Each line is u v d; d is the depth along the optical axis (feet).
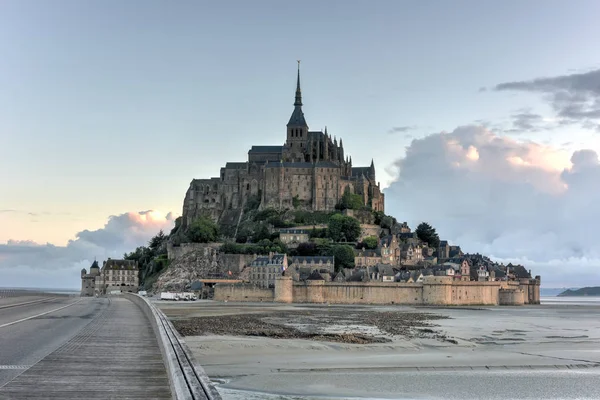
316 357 254.47
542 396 184.96
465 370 228.22
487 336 361.10
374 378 207.31
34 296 605.73
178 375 88.99
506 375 219.20
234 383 191.83
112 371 116.26
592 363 248.52
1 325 216.33
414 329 398.21
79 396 92.63
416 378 209.67
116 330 203.31
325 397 173.17
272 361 239.91
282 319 463.83
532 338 352.69
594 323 481.05
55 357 133.69
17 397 91.30
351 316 515.91
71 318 260.83
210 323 400.47
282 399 168.35
